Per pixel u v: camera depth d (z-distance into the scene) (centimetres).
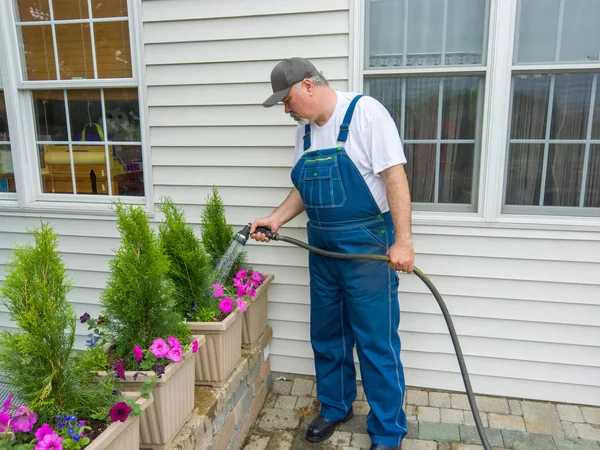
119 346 175
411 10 230
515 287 241
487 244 239
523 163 234
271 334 271
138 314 172
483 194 234
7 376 142
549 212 235
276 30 241
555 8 217
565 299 237
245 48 246
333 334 225
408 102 239
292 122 248
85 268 292
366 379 212
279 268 266
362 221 196
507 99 223
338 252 200
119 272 173
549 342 243
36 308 137
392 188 184
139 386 164
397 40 234
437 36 230
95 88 277
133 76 266
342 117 193
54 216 289
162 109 262
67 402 144
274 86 193
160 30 253
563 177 232
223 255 230
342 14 232
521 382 251
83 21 272
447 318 200
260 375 251
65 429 135
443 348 254
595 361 241
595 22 215
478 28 226
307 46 239
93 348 168
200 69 253
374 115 187
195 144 262
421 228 243
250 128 254
